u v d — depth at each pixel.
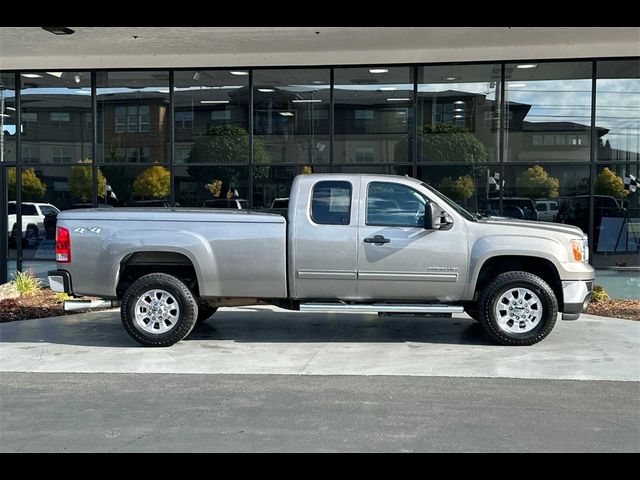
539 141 12.80
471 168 12.97
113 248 8.16
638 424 5.40
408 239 8.06
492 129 12.91
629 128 12.58
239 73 13.48
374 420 5.49
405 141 13.16
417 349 8.11
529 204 12.84
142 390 6.45
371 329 9.45
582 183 12.70
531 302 8.08
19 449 4.89
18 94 13.84
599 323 9.65
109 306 8.44
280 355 7.85
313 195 8.21
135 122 13.70
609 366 7.22
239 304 8.47
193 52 12.65
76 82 13.77
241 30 10.97
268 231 8.12
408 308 8.05
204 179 13.59
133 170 13.73
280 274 8.14
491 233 8.08
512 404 5.92
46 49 12.43
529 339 8.06
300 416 5.61
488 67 12.91
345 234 8.07
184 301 8.16
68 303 8.27
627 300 11.84
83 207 13.77
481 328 9.45
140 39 11.63
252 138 13.45
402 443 4.96
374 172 13.23
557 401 6.01
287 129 13.42
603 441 5.02
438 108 13.07
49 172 13.80
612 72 12.60
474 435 5.14
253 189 13.48
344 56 12.71
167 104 13.64
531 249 7.98
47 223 13.81
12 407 5.91
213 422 5.47
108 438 5.11
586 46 11.92
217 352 8.02
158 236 8.14
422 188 8.21
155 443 4.99
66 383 6.72
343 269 8.09
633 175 12.54
